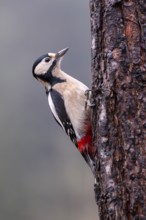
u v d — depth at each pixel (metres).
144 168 6.80
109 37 7.18
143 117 6.90
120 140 6.98
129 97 6.98
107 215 7.02
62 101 8.70
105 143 7.09
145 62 7.01
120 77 7.05
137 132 6.89
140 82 6.97
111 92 7.09
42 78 9.11
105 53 7.23
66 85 8.78
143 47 7.04
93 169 7.69
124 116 6.97
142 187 6.78
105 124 7.10
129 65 7.04
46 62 9.15
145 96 6.93
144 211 6.74
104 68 7.24
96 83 7.36
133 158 6.86
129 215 6.82
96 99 7.36
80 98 8.58
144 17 7.08
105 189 7.04
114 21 7.15
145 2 7.09
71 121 8.59
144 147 6.84
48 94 9.16
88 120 8.45
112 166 6.99
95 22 7.37
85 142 8.45
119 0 7.12
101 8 7.29
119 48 7.10
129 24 7.10
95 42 7.38
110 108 7.09
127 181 6.86
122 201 6.88
